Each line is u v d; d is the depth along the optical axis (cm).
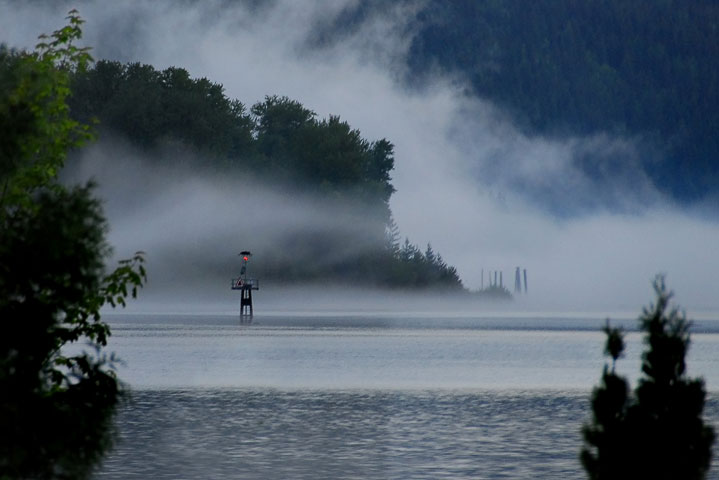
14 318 4353
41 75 5272
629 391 3922
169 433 9394
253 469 7569
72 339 5278
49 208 4422
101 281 5291
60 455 4244
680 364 3909
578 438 9181
